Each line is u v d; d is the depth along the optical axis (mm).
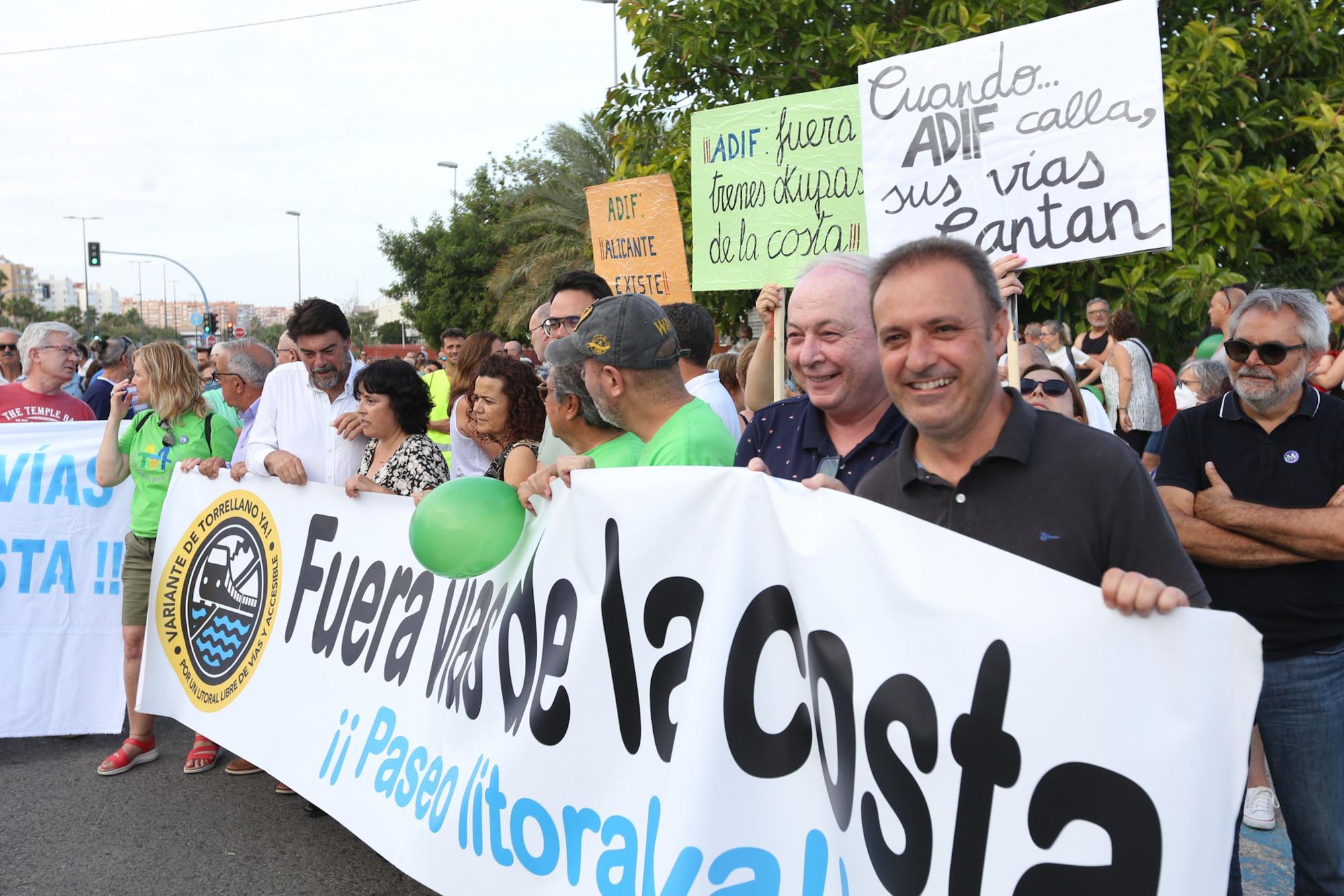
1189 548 2645
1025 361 3646
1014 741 1696
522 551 2779
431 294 33781
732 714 2133
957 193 3531
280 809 4266
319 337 4305
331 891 3545
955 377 1769
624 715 2363
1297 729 2557
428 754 3018
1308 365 2549
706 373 3852
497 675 2771
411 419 4086
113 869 3719
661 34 9664
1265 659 2574
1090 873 1621
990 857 1711
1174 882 1553
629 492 2383
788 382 5391
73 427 5188
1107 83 3234
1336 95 8359
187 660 4449
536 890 2500
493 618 2848
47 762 4875
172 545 4578
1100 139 3254
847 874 1911
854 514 1943
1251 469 2627
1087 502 1787
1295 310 2529
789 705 2078
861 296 2475
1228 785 1529
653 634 2314
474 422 3830
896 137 3648
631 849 2275
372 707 3371
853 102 4176
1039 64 3355
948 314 1741
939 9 8391
